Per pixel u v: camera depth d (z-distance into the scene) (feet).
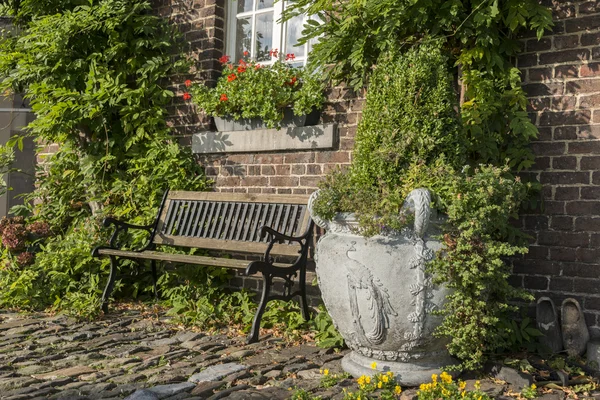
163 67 22.95
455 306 12.22
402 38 16.51
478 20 14.97
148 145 22.40
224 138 20.99
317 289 18.48
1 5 25.41
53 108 22.30
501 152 15.55
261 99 19.40
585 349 14.15
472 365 12.37
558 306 14.90
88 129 23.73
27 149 31.30
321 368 13.50
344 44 17.40
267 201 18.52
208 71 22.08
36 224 23.56
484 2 15.33
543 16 14.78
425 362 12.73
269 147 19.85
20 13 24.54
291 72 19.75
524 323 14.61
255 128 20.27
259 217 18.99
